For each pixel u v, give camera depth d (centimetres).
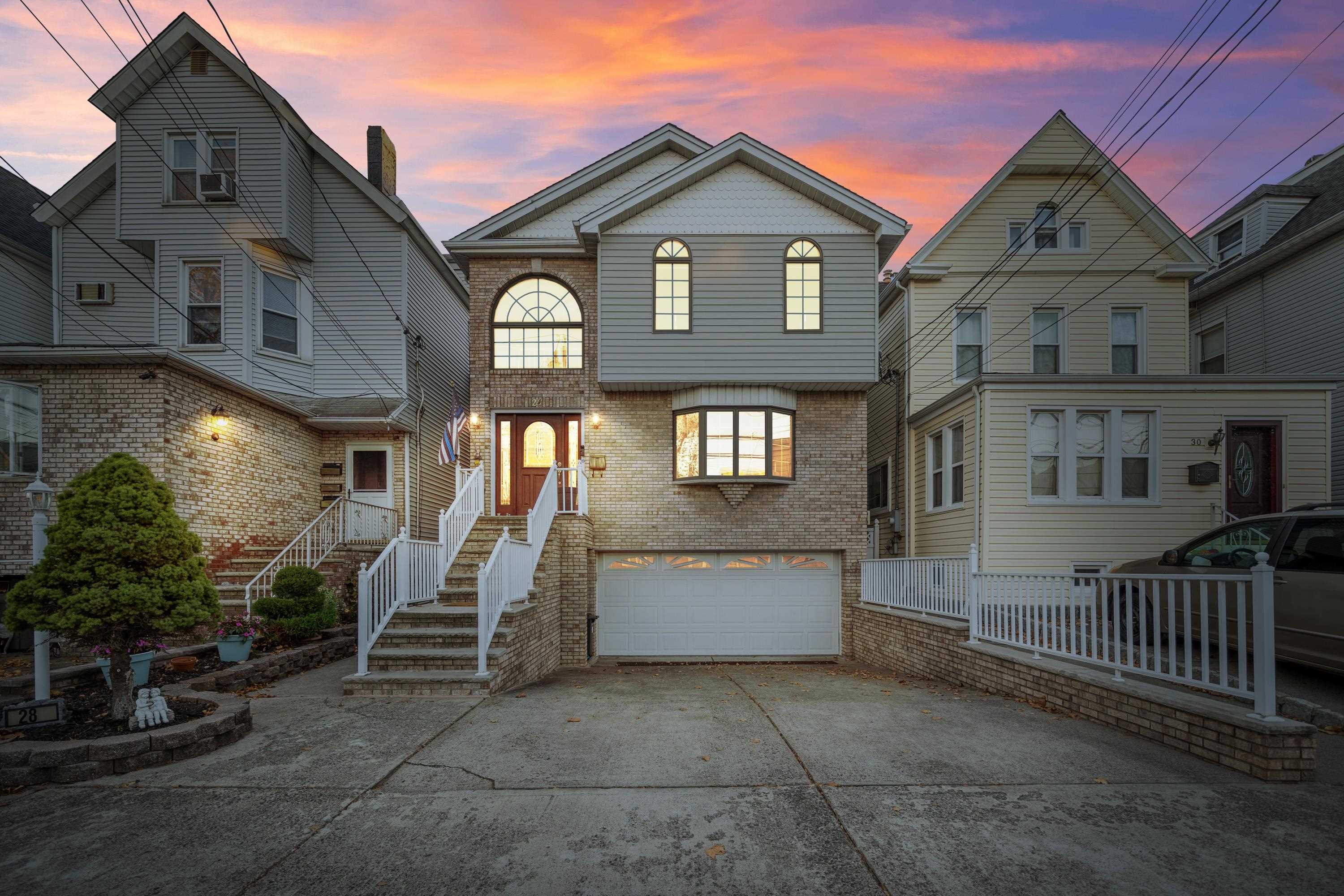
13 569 1060
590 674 1034
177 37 1412
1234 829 396
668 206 1358
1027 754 521
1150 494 1241
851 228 1355
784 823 405
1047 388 1247
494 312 1423
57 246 1462
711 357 1334
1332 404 1451
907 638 1053
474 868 359
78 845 388
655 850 375
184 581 599
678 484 1373
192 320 1401
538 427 1421
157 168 1416
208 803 441
